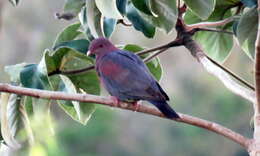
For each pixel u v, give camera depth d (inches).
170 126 1232.8
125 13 397.7
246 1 400.8
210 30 418.6
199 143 1217.4
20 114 407.2
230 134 350.0
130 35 1147.3
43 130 410.9
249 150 345.7
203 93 1284.4
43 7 1102.4
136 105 397.7
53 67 414.6
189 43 413.1
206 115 1254.9
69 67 418.0
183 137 1229.7
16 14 1077.1
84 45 435.8
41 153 419.5
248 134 1218.6
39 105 400.5
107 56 428.1
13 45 1074.1
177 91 1302.9
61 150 1071.6
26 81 384.5
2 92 394.9
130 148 1194.0
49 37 1095.0
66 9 424.8
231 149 1206.9
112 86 416.8
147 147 1229.7
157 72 442.3
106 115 1120.8
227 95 1253.1
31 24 1091.3
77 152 1089.4
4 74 889.5
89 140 1101.1
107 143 1133.7
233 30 412.2
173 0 378.9
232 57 1180.5
